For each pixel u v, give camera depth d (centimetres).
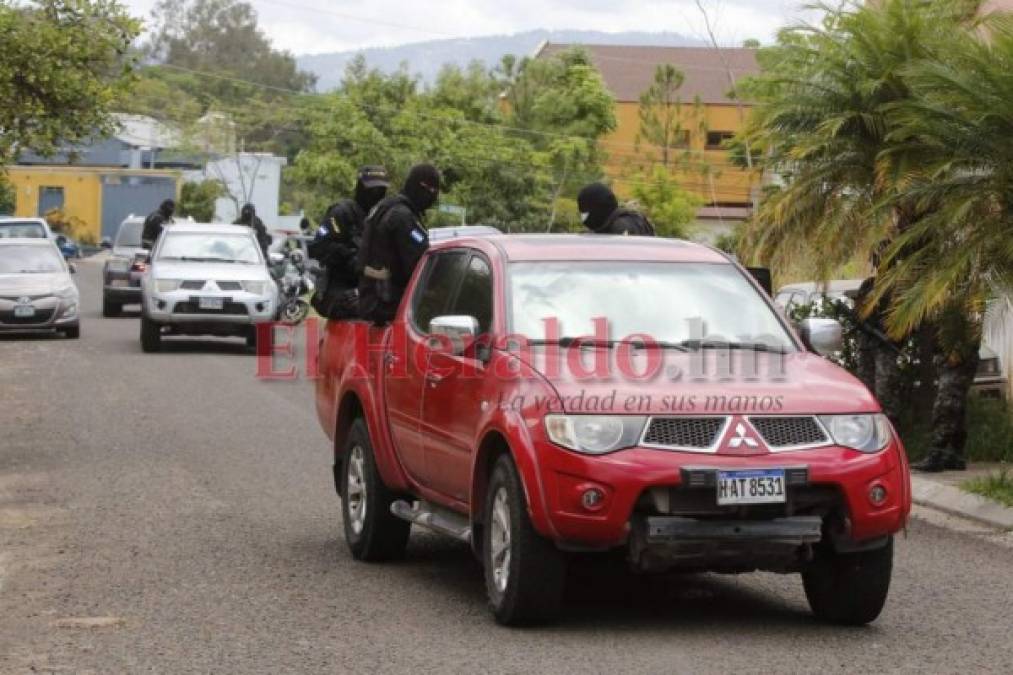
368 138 5506
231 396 2034
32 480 1370
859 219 1539
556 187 6278
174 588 949
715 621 872
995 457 1536
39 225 3731
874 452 812
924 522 1243
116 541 1099
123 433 1675
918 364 1605
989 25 1462
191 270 2636
